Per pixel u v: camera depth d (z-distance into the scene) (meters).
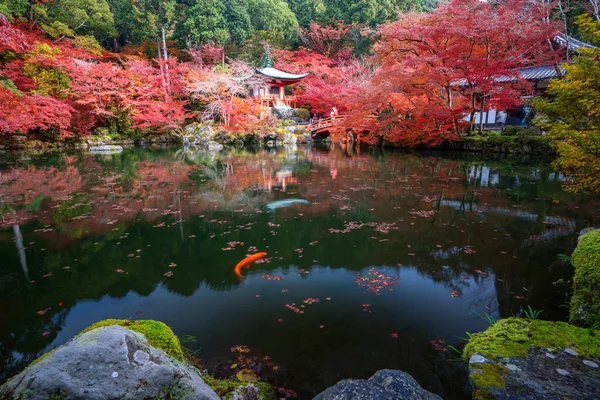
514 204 7.75
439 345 3.10
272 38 33.50
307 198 8.72
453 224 6.49
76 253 5.47
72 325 3.58
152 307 3.86
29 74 18.94
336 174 11.98
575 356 2.12
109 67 21.42
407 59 14.58
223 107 22.70
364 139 21.19
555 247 5.32
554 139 4.98
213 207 8.02
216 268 4.87
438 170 12.09
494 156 14.29
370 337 3.23
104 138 21.72
